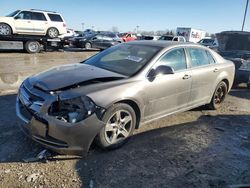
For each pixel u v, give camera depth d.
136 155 4.10
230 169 3.92
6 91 7.35
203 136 4.98
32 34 18.86
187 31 38.41
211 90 6.04
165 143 4.57
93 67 4.65
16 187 3.23
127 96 4.05
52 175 3.49
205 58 5.86
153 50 4.87
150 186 3.43
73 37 24.89
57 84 3.82
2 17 17.55
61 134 3.57
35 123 3.69
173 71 4.63
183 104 5.31
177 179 3.60
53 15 19.62
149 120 4.66
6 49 17.47
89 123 3.67
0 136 4.41
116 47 5.42
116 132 4.11
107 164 3.80
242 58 9.44
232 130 5.37
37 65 11.41
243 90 9.40
